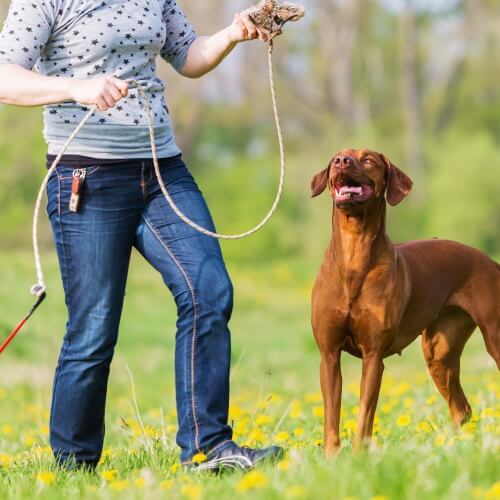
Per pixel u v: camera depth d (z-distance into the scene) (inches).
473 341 880.9
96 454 290.2
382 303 294.7
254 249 2133.4
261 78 2319.1
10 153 2026.3
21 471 289.4
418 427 332.2
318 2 2338.8
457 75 2380.7
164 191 271.4
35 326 902.4
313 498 211.0
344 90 2317.9
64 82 256.8
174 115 2196.1
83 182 272.2
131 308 1055.0
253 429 342.6
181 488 231.5
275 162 2292.1
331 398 296.5
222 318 271.4
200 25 1923.0
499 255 1873.8
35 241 268.2
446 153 2041.1
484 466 227.0
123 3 271.1
